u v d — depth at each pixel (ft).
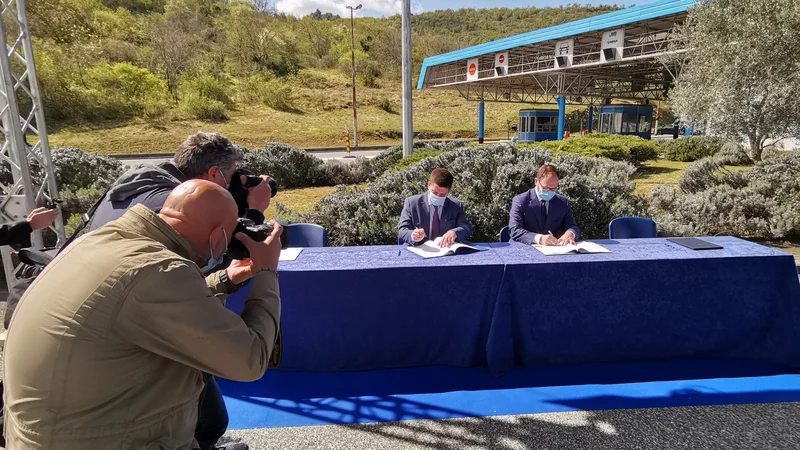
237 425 8.06
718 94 25.18
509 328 9.43
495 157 17.53
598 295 9.53
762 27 23.41
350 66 166.71
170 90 111.86
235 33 155.94
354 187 19.10
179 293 3.56
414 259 9.86
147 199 5.75
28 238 7.38
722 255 9.74
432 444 7.52
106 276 3.50
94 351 3.41
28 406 3.42
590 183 17.06
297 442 7.61
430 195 12.10
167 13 172.14
